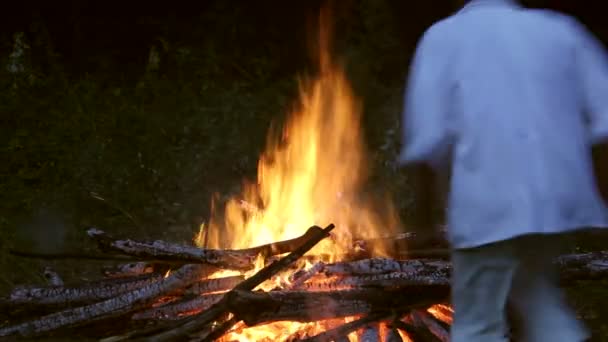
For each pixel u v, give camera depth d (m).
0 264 6.25
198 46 9.29
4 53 8.97
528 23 3.58
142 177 7.60
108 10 9.50
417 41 9.22
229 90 8.68
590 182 3.50
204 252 4.47
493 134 3.45
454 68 3.52
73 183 7.42
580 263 4.64
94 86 8.55
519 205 3.40
